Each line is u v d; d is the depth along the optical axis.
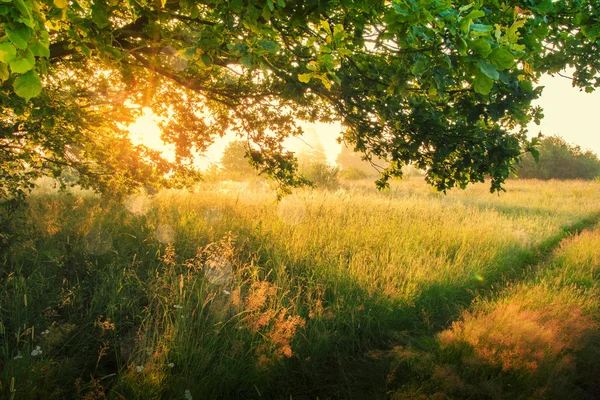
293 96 4.09
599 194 20.48
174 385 2.92
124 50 3.38
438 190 4.62
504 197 18.41
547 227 10.66
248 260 5.69
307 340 3.76
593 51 3.82
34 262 4.46
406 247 6.94
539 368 3.31
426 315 4.81
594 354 3.61
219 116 6.89
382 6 2.56
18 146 5.45
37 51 1.50
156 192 7.89
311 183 6.70
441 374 3.23
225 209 8.83
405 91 3.29
